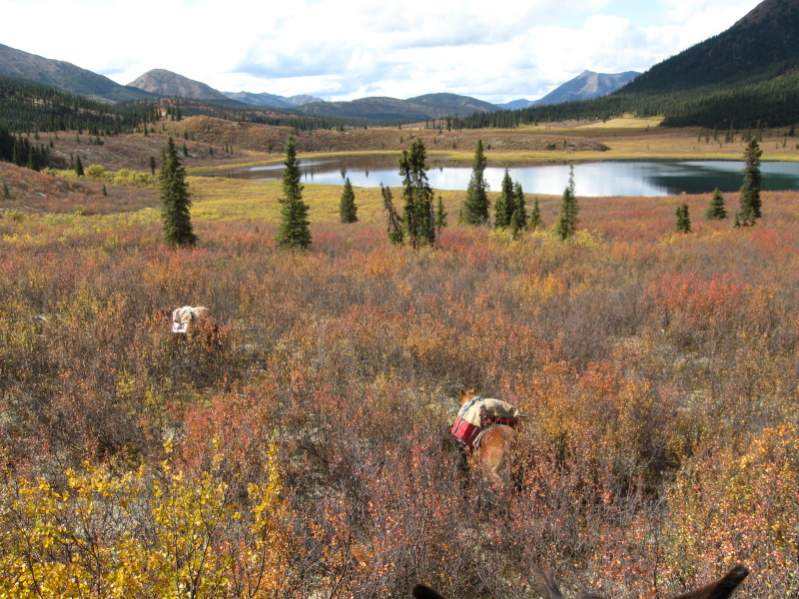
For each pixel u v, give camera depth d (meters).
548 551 4.41
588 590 4.06
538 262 18.83
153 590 3.01
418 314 11.70
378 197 87.94
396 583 4.20
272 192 100.88
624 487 5.64
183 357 9.04
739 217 37.06
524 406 6.72
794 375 8.28
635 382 7.66
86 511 3.56
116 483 3.80
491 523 4.91
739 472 5.02
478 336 9.93
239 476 5.17
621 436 6.11
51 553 3.58
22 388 7.61
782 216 42.03
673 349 10.09
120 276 14.39
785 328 10.55
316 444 6.59
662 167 174.75
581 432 5.98
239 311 12.22
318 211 72.06
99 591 2.96
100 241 24.09
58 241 23.47
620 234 33.41
